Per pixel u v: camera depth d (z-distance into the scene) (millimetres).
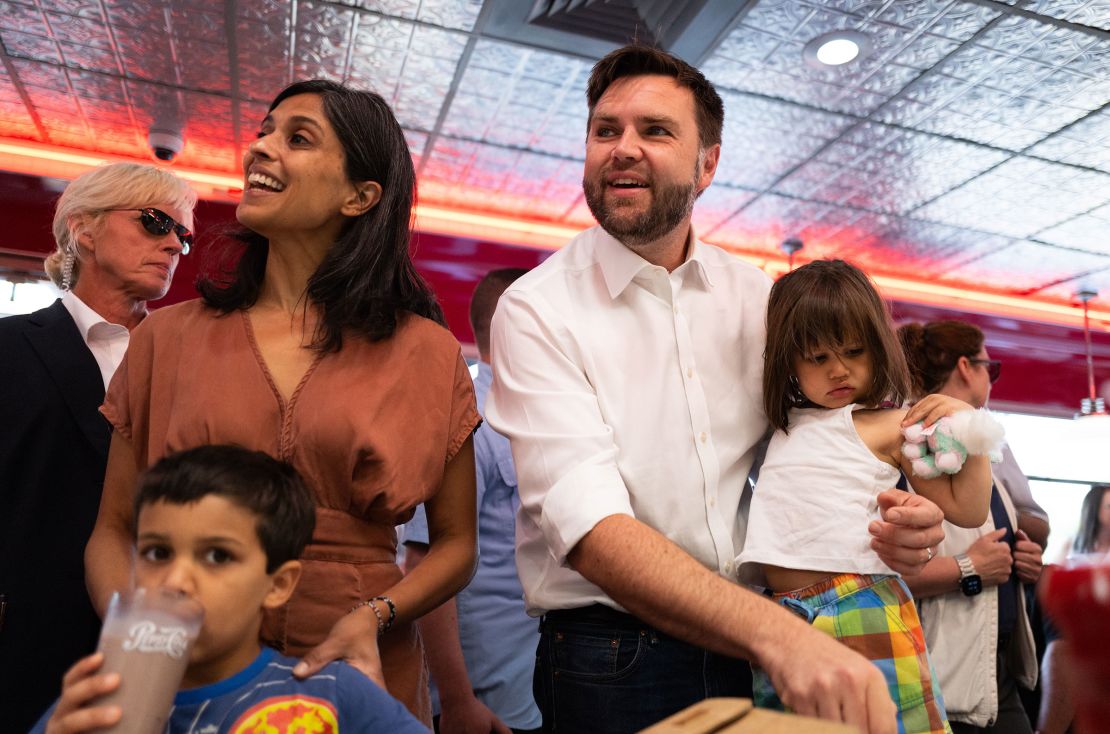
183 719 961
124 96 4586
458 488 1390
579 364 1457
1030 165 4988
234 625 976
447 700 2020
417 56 4094
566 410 1354
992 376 2518
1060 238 6039
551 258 1606
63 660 1653
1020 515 2451
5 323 1838
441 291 5914
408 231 1458
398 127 1468
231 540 982
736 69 4094
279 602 1046
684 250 1603
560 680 1397
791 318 1508
